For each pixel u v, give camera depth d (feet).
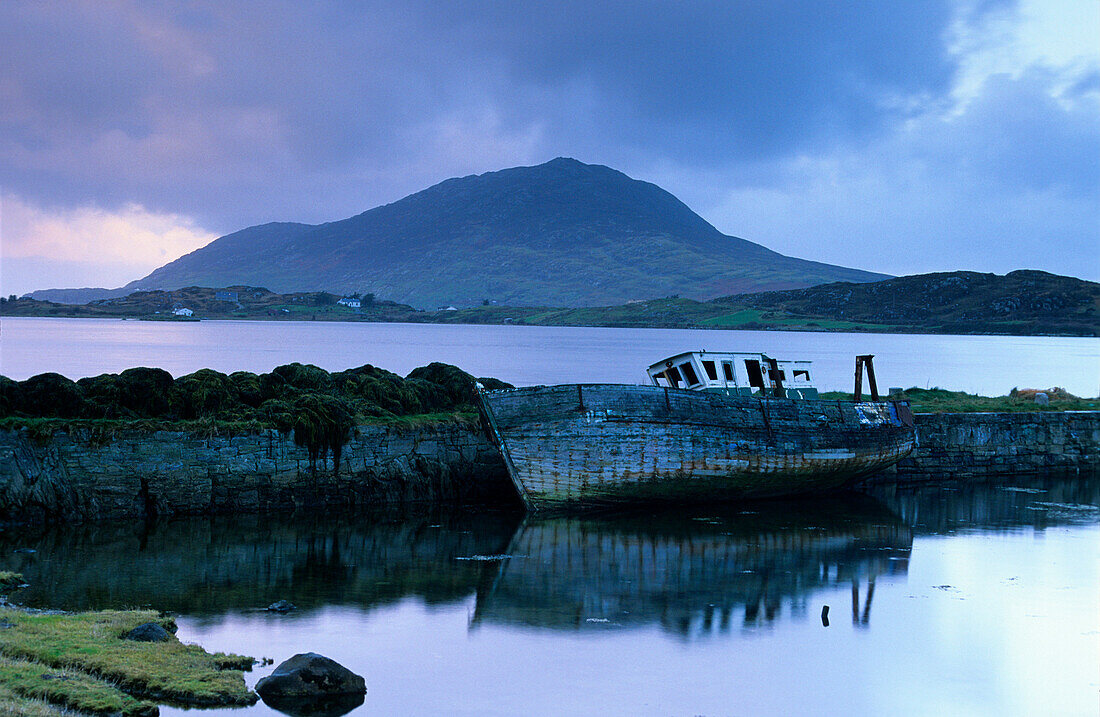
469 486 152.66
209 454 133.08
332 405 142.61
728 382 158.30
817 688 77.61
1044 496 170.19
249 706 67.51
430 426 151.74
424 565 111.45
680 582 106.73
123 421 130.52
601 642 86.58
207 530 124.26
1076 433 206.39
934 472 191.42
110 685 66.03
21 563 105.40
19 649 70.44
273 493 136.56
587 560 115.44
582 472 138.51
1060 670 82.74
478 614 93.56
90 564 106.22
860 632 91.15
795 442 151.94
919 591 105.29
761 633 90.27
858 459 161.99
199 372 148.36
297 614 91.40
